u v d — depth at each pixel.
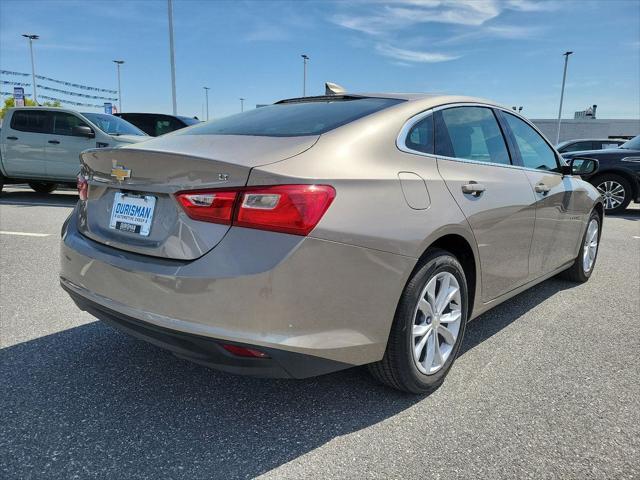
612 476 2.06
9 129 10.09
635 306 4.18
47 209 8.96
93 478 2.03
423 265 2.51
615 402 2.63
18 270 4.93
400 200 2.39
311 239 2.05
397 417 2.49
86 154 2.66
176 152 2.20
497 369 3.00
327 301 2.12
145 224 2.32
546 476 2.06
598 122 50.19
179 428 2.38
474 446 2.25
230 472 2.08
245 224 2.04
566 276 4.84
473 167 3.02
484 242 2.94
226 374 2.91
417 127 2.77
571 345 3.36
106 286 2.37
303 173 2.10
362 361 2.31
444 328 2.75
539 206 3.58
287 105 3.17
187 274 2.08
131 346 3.26
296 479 2.04
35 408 2.52
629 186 10.23
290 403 2.61
